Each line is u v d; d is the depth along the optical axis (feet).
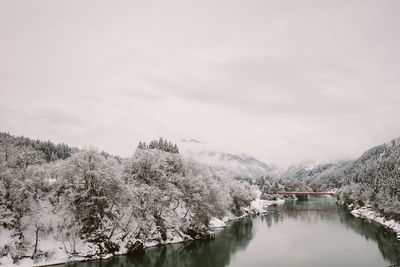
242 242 288.30
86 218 216.54
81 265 190.49
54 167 249.55
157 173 295.69
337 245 274.57
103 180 217.77
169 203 293.84
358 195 587.68
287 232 343.05
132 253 222.07
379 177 640.17
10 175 204.54
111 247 212.84
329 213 528.63
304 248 264.31
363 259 228.43
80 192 213.66
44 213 209.77
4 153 239.71
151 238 252.83
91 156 228.43
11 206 200.13
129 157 318.86
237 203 501.56
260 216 498.28
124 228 233.35
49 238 199.52
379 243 278.67
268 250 257.55
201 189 310.86
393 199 393.29
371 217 433.89
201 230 297.12
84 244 205.26
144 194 263.08
